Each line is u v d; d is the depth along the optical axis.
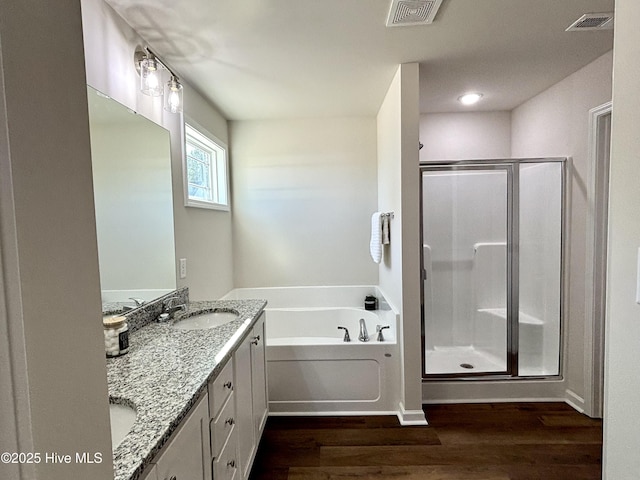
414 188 2.21
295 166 3.35
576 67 2.30
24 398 0.39
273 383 2.46
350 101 2.85
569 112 2.46
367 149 3.32
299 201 3.36
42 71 0.42
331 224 3.38
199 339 1.48
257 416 1.92
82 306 0.48
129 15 1.58
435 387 2.57
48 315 0.42
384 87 2.55
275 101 2.80
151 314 1.78
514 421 2.30
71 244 0.46
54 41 0.44
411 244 2.24
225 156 3.18
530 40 1.91
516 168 2.64
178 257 2.15
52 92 0.43
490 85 2.61
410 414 2.29
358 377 2.44
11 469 0.39
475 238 3.17
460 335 3.22
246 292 3.37
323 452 2.03
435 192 3.17
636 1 0.84
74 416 0.46
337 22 1.67
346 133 3.32
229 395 1.39
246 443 1.66
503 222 3.09
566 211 2.50
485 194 3.15
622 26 0.88
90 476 0.49
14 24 0.38
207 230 2.68
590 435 2.14
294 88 2.52
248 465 1.68
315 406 2.45
